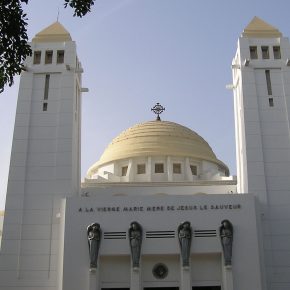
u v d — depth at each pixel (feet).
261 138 157.07
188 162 201.16
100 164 208.03
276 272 140.97
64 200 144.46
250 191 150.71
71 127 158.92
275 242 144.56
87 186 184.34
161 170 200.44
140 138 209.26
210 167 206.39
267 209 148.56
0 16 74.08
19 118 160.45
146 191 177.17
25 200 150.20
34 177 153.07
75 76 168.86
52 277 141.49
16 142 157.17
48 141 157.38
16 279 141.38
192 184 184.24
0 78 77.51
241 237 137.28
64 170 153.48
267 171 153.38
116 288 135.85
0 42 75.61
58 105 162.20
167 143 204.95
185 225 136.36
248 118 159.33
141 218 139.44
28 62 168.45
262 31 174.09
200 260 137.59
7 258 143.54
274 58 168.96
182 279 132.77
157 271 137.59
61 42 172.55
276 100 162.50
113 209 140.36
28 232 146.61
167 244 137.08
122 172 203.62
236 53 175.83
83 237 137.69
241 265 134.41
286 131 158.30
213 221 139.03
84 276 134.10
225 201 141.08
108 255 136.36
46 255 143.95
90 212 140.05
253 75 165.17
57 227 146.92
